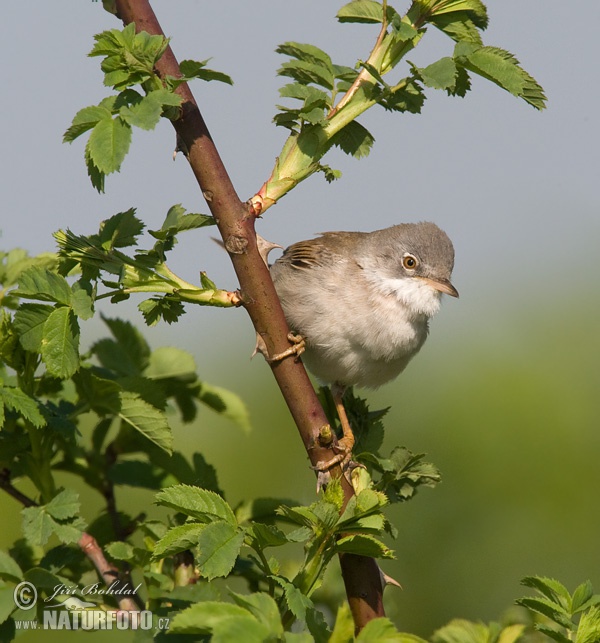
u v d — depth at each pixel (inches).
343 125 253.3
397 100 259.4
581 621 211.3
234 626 170.1
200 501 202.5
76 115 211.8
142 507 362.0
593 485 386.0
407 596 379.9
